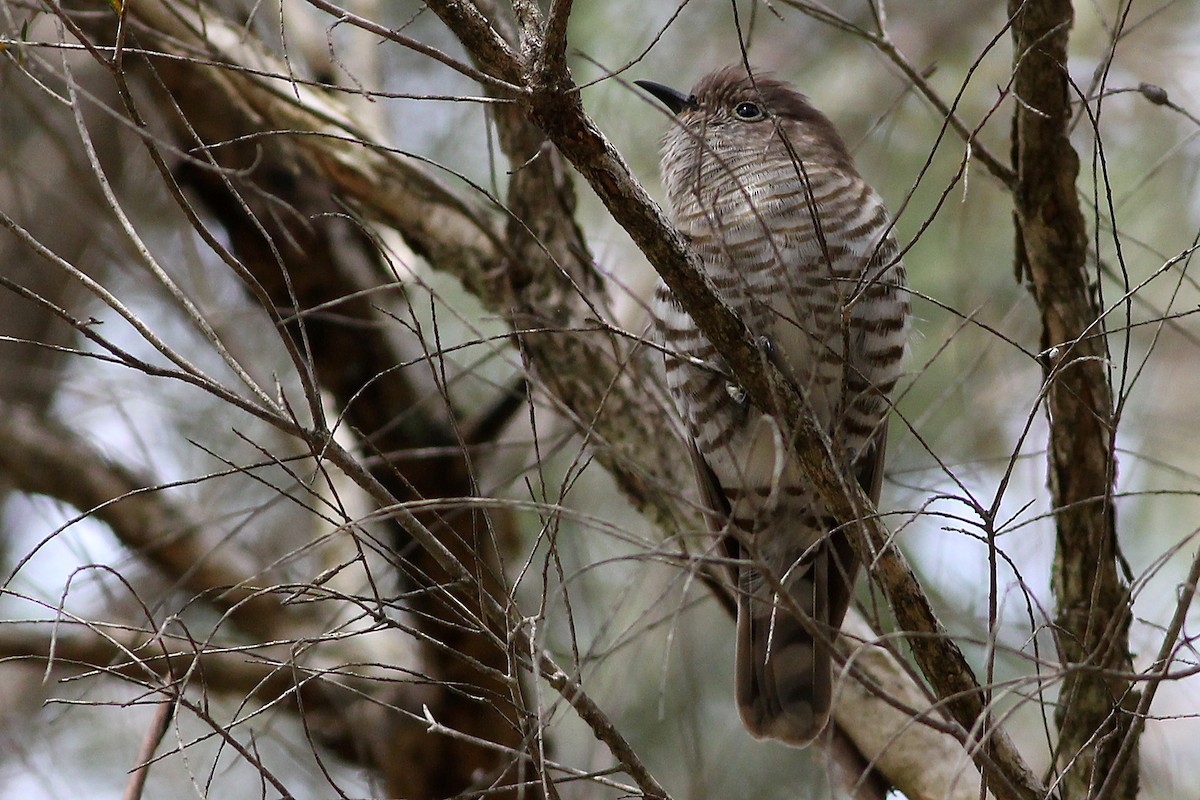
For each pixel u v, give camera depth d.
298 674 8.87
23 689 11.71
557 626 10.21
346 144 10.23
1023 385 11.00
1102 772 7.10
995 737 6.39
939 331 11.34
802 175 6.52
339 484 10.84
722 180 9.08
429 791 10.38
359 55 10.99
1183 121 11.88
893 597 6.48
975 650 9.58
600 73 11.48
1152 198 11.85
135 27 9.21
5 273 12.51
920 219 11.78
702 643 11.80
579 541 10.47
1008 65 12.12
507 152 9.91
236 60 9.89
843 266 8.65
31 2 8.85
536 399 10.04
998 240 11.62
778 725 8.56
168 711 6.63
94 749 11.56
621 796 6.32
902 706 5.51
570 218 10.12
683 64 12.49
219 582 10.66
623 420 9.83
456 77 12.18
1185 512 11.62
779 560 8.83
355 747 10.61
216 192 10.28
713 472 9.33
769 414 6.64
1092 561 7.71
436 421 10.27
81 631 10.32
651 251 6.38
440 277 12.03
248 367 11.55
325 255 10.39
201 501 11.65
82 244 12.60
